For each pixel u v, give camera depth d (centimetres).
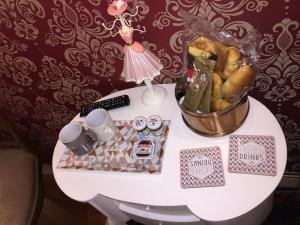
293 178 155
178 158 105
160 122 112
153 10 106
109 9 95
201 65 95
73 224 180
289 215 151
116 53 123
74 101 152
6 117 149
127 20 110
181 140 109
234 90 94
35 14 116
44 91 150
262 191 94
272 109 133
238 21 105
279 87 123
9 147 181
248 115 109
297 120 134
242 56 96
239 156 101
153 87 121
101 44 121
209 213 94
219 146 105
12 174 145
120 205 114
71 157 116
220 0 100
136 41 111
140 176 105
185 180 100
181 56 119
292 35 105
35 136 182
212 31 104
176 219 107
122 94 128
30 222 140
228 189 96
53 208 189
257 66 101
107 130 113
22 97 158
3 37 129
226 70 94
